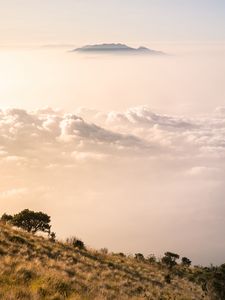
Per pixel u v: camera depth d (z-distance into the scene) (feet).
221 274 102.17
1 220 142.31
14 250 85.10
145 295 83.71
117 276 96.73
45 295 56.80
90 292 66.69
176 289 106.22
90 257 114.83
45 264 81.66
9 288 55.01
